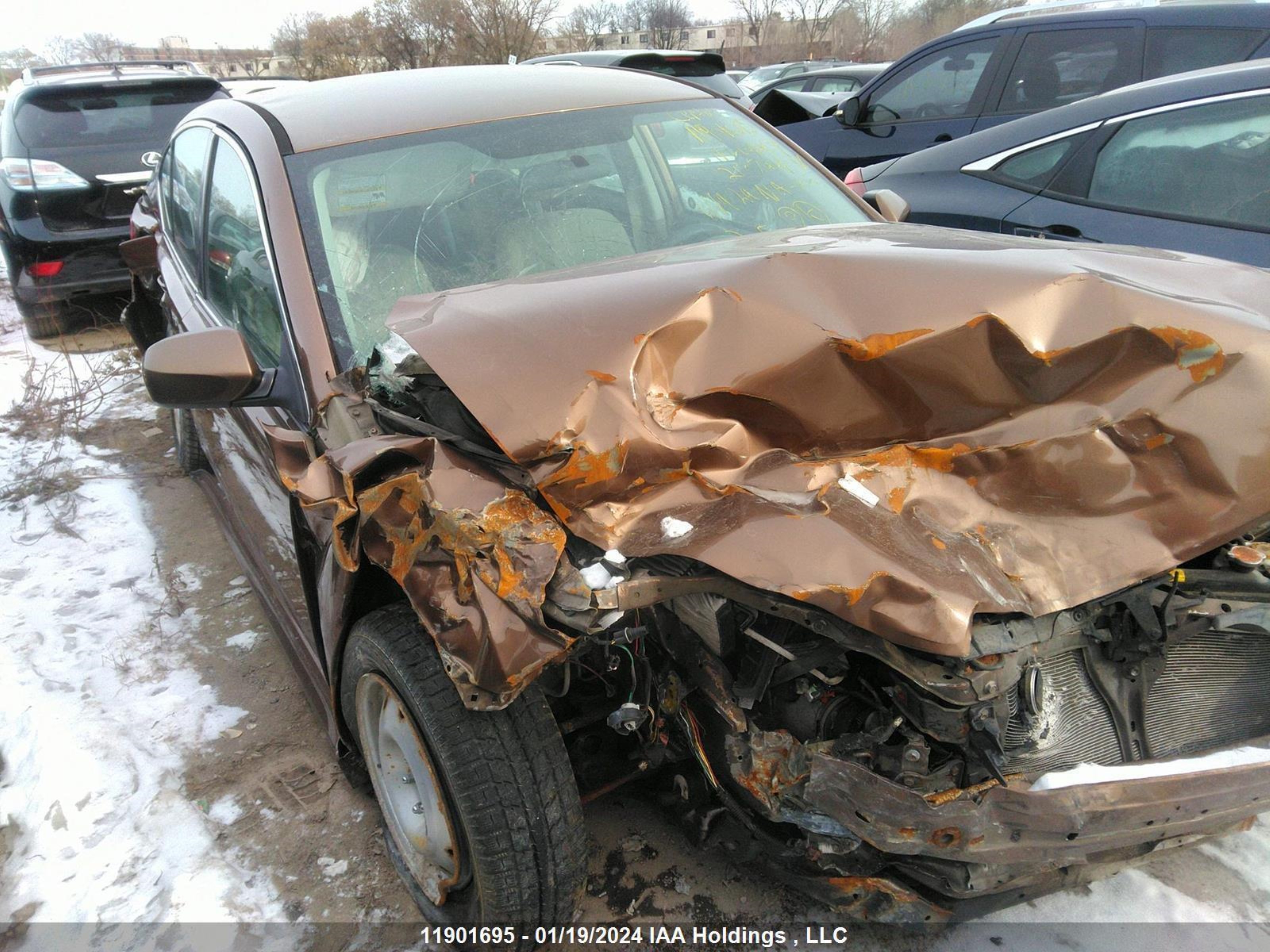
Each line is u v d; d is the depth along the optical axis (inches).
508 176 115.4
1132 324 76.3
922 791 65.6
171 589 150.9
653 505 69.9
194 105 303.4
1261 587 70.6
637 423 71.0
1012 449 73.3
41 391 228.2
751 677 70.6
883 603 61.4
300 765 113.6
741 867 92.7
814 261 81.7
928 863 68.6
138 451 210.5
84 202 279.0
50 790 110.6
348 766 107.4
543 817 75.0
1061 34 228.5
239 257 115.9
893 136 266.7
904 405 76.2
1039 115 180.5
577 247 112.0
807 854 74.1
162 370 89.0
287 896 95.6
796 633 69.1
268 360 103.3
